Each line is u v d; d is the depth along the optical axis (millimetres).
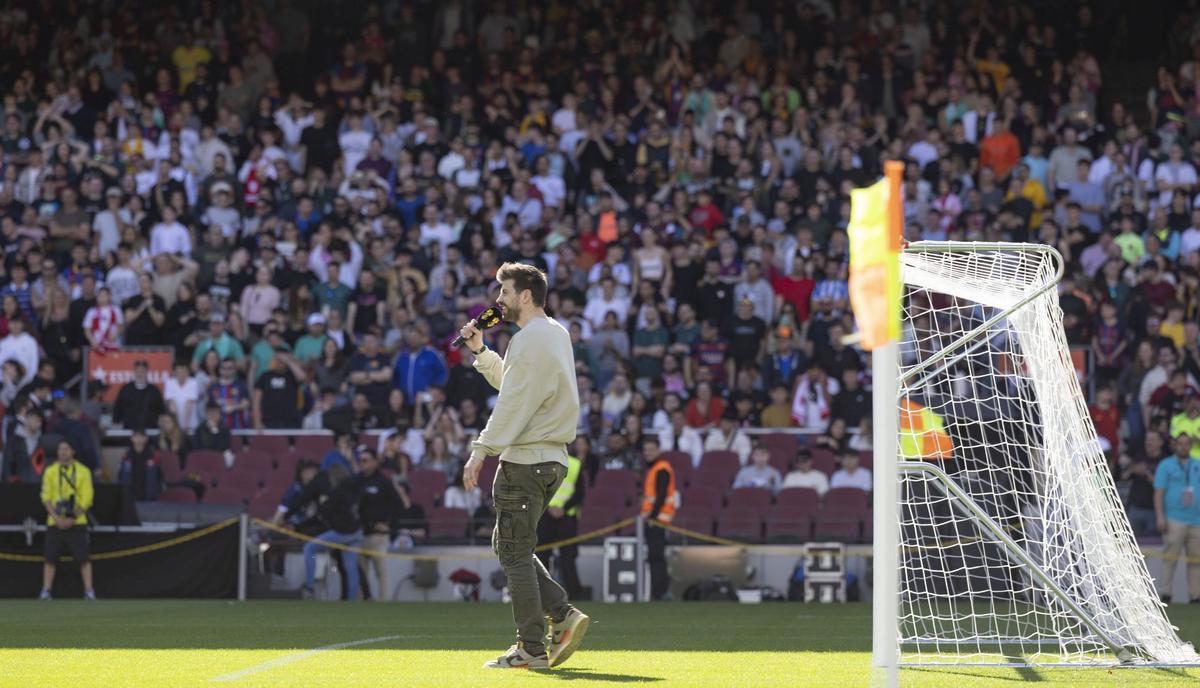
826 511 36719
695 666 16891
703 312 44906
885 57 53938
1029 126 51531
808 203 47344
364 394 42375
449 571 36219
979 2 57500
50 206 49281
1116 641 17391
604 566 35812
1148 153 50031
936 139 50469
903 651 19344
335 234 47188
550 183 49812
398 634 22688
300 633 22953
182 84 56562
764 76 54938
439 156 51250
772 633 23156
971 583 28828
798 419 41625
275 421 42562
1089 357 42062
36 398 41438
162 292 46750
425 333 42969
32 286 46406
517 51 56812
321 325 43906
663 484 35219
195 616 28156
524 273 16109
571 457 35219
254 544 36469
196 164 51375
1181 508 34500
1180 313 42500
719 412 41375
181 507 37812
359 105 52938
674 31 56781
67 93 53938
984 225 47094
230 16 58750
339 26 59781
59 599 35375
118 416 42125
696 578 35250
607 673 15898
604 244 47500
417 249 46219
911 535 26609
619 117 51781
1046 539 18922
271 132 51844
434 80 55656
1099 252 45594
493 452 15625
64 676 15633
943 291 18766
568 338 16047
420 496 38594
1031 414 21594
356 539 35781
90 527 36062
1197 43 58094
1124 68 59656
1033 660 17422
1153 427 37969
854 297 11789
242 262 46938
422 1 59500
